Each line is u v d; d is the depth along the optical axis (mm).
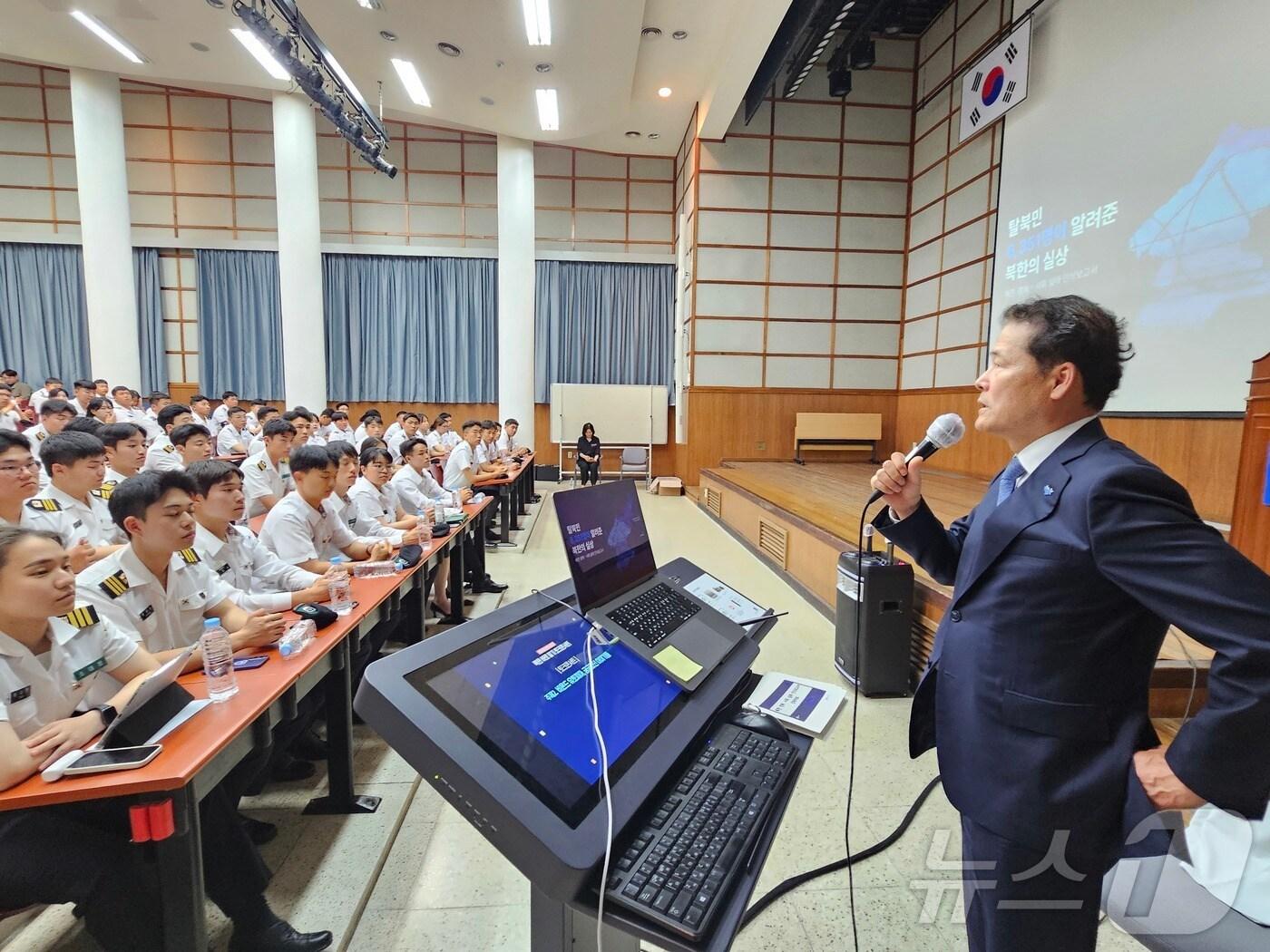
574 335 9609
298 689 1522
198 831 1120
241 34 5977
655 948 1324
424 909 1518
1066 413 871
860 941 1403
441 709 653
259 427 6645
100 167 7688
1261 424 2500
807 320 8086
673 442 9797
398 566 2455
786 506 4508
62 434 2529
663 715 824
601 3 4945
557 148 9445
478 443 5988
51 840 1131
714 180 7844
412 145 9305
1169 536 698
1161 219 4195
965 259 6668
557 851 583
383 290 9359
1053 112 5223
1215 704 663
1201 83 3914
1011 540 841
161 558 1641
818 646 3123
